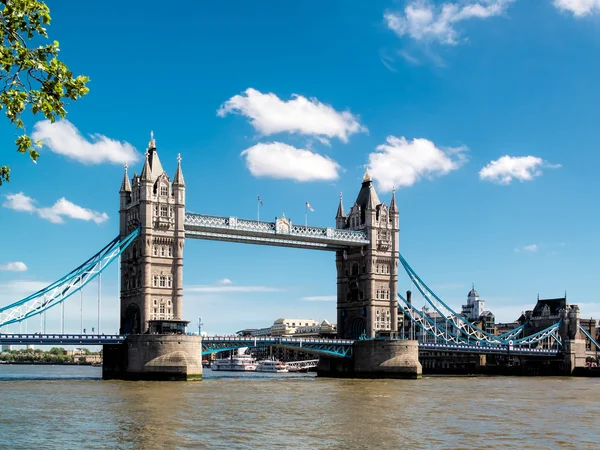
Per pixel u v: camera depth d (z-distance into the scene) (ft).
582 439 212.02
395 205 607.37
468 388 414.21
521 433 221.66
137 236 485.56
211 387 387.55
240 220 521.24
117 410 263.49
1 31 97.35
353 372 554.87
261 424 232.32
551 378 589.73
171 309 484.74
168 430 216.33
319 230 561.02
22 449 184.55
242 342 497.46
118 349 466.70
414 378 540.11
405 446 196.13
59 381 429.79
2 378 490.49
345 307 609.01
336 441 202.18
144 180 483.92
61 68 99.91
